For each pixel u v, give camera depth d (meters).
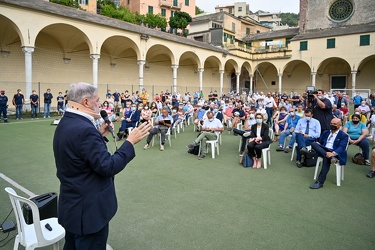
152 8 43.78
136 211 4.25
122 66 25.89
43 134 10.79
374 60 30.41
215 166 6.89
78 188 1.98
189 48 27.03
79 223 1.98
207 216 4.10
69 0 31.25
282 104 14.33
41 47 19.91
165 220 3.96
